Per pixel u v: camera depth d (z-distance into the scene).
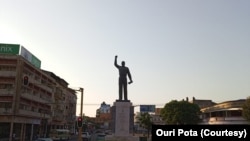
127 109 26.75
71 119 121.44
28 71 70.25
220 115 78.31
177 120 79.25
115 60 27.92
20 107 66.69
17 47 69.19
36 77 76.31
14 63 65.50
